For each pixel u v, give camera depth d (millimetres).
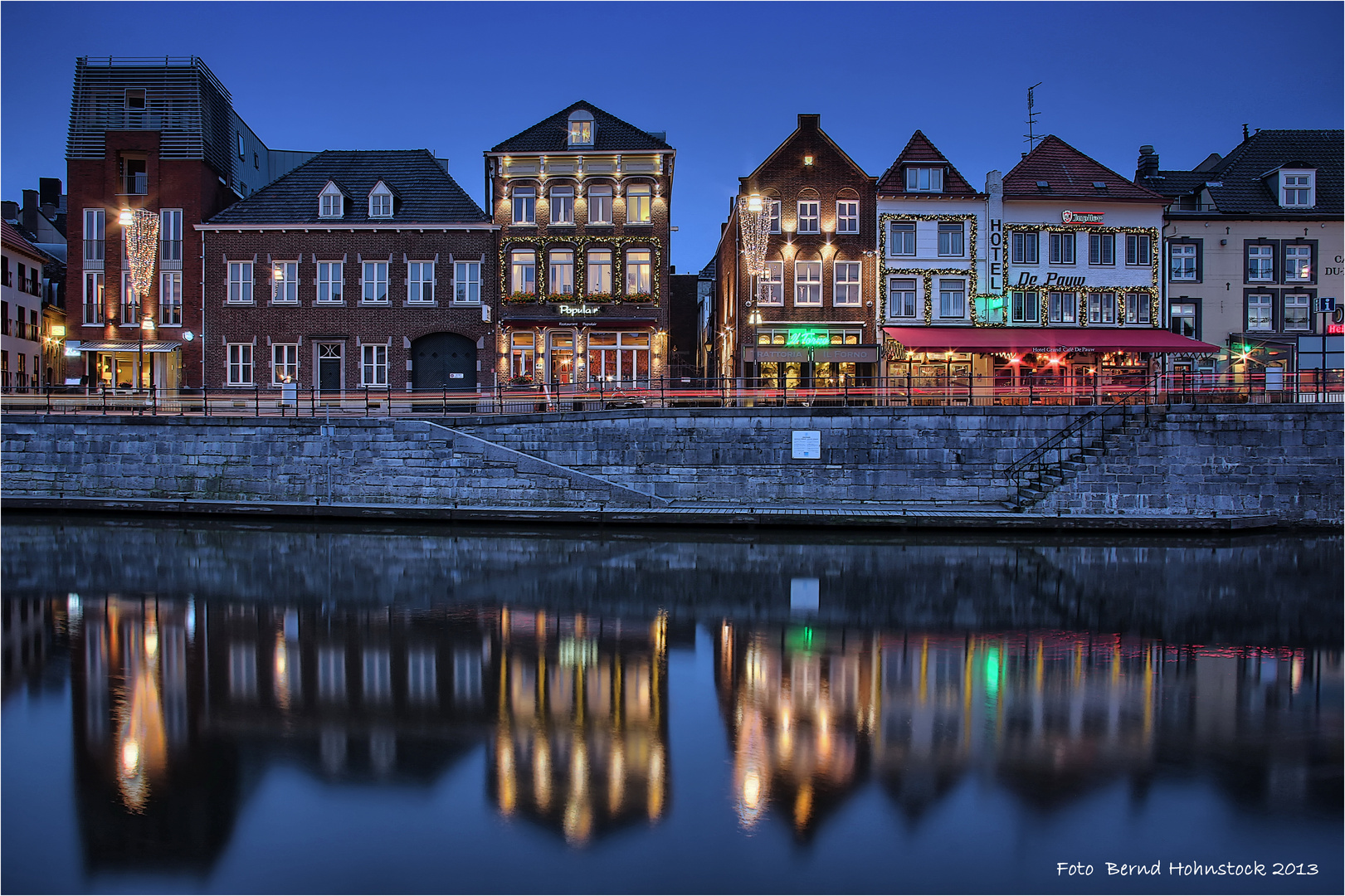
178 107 33469
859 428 24672
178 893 6266
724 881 6406
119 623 13336
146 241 32125
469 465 24375
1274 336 33156
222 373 32875
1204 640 12703
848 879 6449
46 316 41594
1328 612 14250
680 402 30016
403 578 16719
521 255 32969
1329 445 23375
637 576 17031
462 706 9836
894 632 13086
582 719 9453
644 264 33000
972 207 32906
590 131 32750
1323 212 34438
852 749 8695
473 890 6281
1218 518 22438
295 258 32875
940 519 22406
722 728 9242
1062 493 23266
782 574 17203
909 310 32875
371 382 32906
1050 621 13758
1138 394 30531
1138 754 8617
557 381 32812
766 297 32344
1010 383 31844
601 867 6574
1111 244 33406
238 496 25016
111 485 25281
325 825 7176
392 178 34062
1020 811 7473
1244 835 7102
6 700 9984
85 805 7512
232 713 9602
